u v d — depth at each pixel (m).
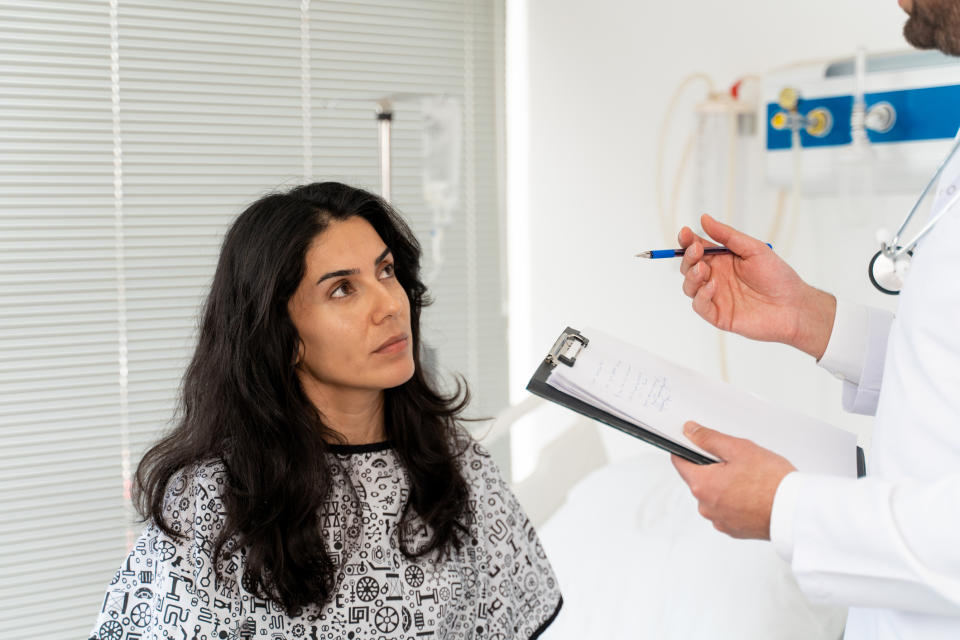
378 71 2.09
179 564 0.89
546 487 1.95
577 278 2.18
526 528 1.09
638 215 2.02
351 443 0.98
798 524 0.79
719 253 1.10
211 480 0.92
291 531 0.90
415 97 1.86
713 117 1.83
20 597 1.81
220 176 1.93
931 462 0.79
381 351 0.92
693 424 0.88
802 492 0.80
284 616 0.90
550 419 2.26
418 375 1.04
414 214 2.17
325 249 0.92
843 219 1.65
